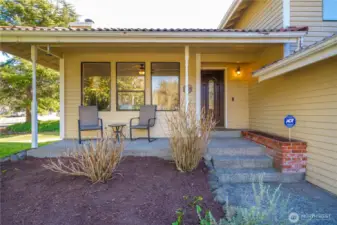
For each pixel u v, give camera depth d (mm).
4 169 3604
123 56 6145
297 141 4000
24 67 13203
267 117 5406
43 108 13812
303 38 4656
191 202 2633
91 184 2924
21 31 4133
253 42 4484
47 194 2666
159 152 4348
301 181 3830
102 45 4895
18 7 13031
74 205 2445
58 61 6582
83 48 5383
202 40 4449
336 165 3186
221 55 6133
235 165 4137
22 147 7055
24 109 14250
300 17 4785
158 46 5066
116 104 6168
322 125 3457
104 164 3033
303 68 3908
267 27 5586
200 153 3666
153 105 5949
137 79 6195
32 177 3199
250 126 6629
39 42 4395
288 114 4430
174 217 2334
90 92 6160
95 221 2201
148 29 4238
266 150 4445
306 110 3854
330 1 4785
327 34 4770
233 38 4445
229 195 3254
